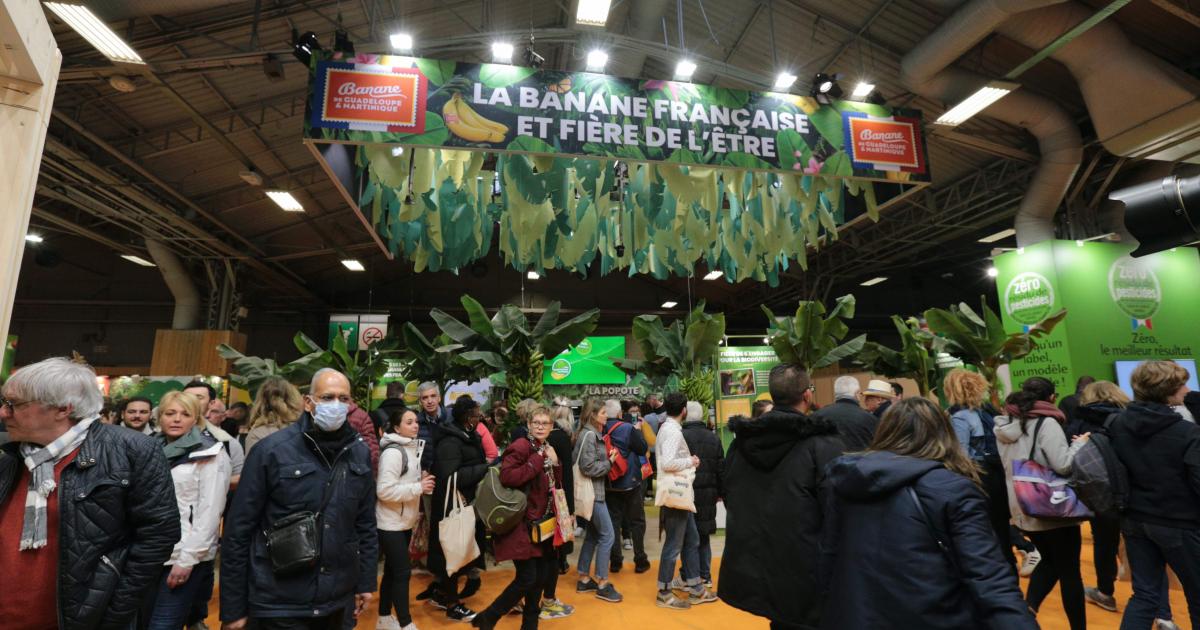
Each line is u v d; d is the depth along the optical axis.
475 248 5.68
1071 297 8.30
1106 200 9.70
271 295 18.52
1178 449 2.19
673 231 5.65
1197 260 8.74
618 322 20.14
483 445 4.06
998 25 6.43
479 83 3.79
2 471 1.38
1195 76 7.19
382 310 18.86
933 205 11.93
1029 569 4.15
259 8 6.84
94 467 1.43
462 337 6.51
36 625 1.34
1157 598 2.27
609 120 3.91
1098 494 2.34
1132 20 6.82
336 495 1.96
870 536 1.36
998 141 9.16
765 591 1.90
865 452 1.49
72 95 8.04
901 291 20.20
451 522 3.31
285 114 9.41
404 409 3.18
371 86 3.64
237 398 10.77
